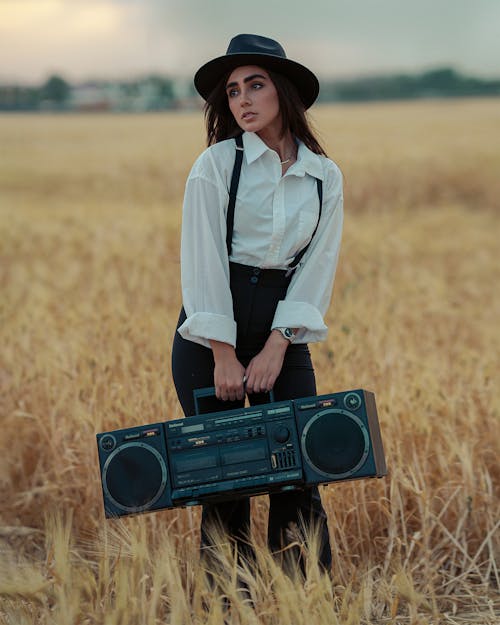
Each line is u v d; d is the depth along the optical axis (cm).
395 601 311
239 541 335
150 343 593
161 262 1104
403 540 407
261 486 292
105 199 2238
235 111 325
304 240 326
